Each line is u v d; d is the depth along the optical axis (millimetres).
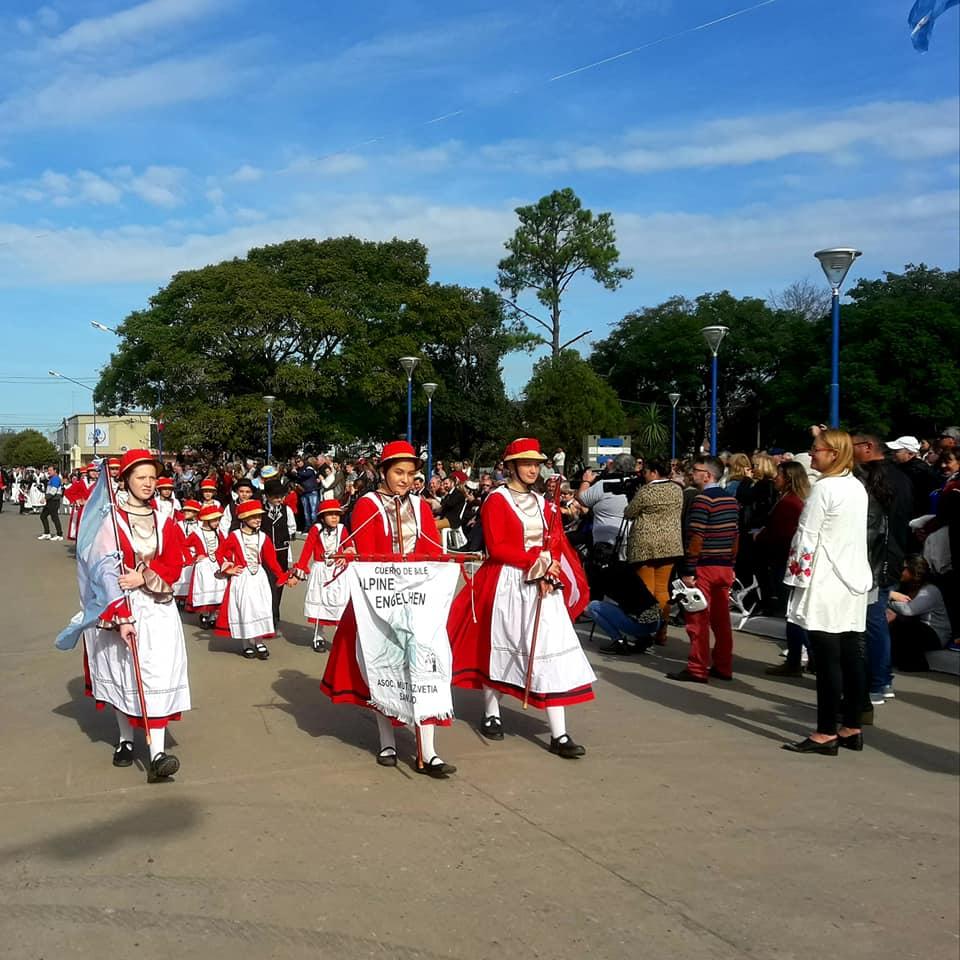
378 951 3395
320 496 20328
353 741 5906
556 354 48656
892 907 3799
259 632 8594
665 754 5684
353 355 40688
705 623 7574
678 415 59719
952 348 40375
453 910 3697
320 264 42281
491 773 5301
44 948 3391
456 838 4383
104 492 5230
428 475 26453
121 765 5391
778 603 9992
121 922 3580
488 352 49219
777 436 46000
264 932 3518
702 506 7566
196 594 10172
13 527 27781
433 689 5191
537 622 5590
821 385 42438
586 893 3861
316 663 8438
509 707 6777
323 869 4043
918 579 8133
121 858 4141
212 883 3904
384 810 4727
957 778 5340
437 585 5297
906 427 41031
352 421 42250
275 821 4570
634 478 10062
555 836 4422
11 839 4340
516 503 5777
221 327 39312
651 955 3408
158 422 37875
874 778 5324
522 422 49156
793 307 60000
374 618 5352
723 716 6582
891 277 49562
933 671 7992
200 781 5137
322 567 8945
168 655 5191
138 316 41719
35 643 9305
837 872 4102
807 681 7668
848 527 5715
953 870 4145
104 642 5266
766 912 3738
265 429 39312
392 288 42875
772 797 4992
